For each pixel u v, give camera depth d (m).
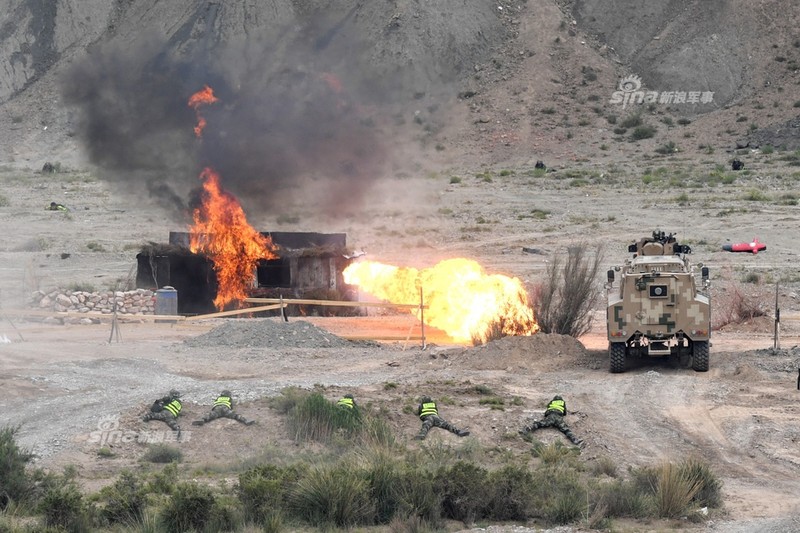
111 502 49.16
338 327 112.50
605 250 172.62
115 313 100.38
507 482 50.81
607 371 84.19
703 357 82.31
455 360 88.38
